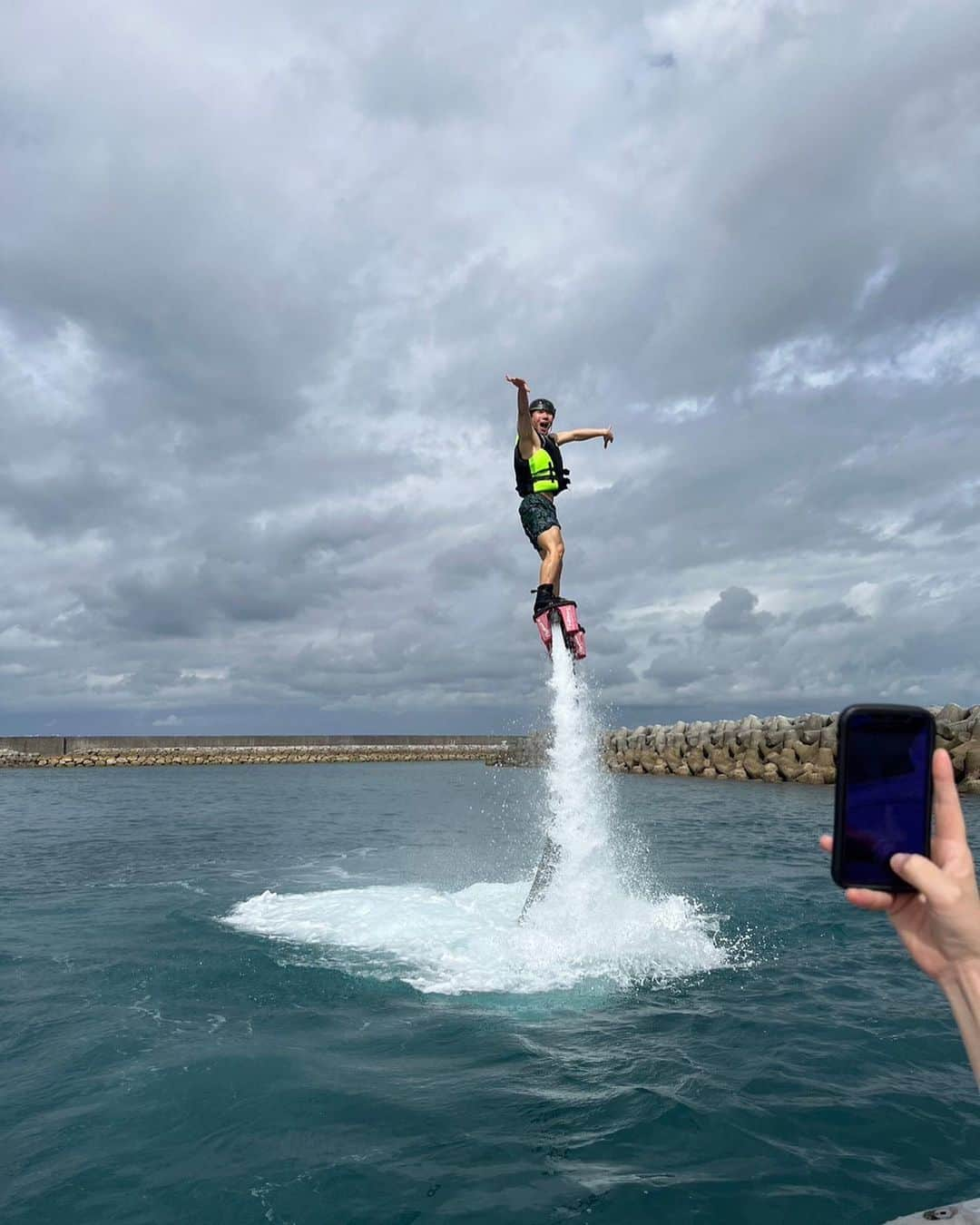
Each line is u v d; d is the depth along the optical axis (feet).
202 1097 15.79
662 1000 22.03
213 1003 21.58
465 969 24.68
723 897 34.91
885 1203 12.09
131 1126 14.64
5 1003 21.45
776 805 81.10
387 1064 17.51
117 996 22.00
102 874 42.24
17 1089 16.16
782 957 26.18
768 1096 15.87
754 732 122.72
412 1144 13.97
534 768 173.68
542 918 29.12
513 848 52.49
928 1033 19.42
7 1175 12.99
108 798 96.68
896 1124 14.67
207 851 50.96
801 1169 13.10
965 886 5.07
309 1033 19.43
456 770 168.25
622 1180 12.78
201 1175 12.96
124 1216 11.83
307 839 56.80
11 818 71.92
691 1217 11.71
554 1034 19.40
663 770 139.74
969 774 86.22
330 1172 13.01
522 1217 11.70
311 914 31.50
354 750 206.18
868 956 26.30
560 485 33.37
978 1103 15.55
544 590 31.58
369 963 25.25
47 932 29.17
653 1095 15.93
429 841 56.08
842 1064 17.49
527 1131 14.46
